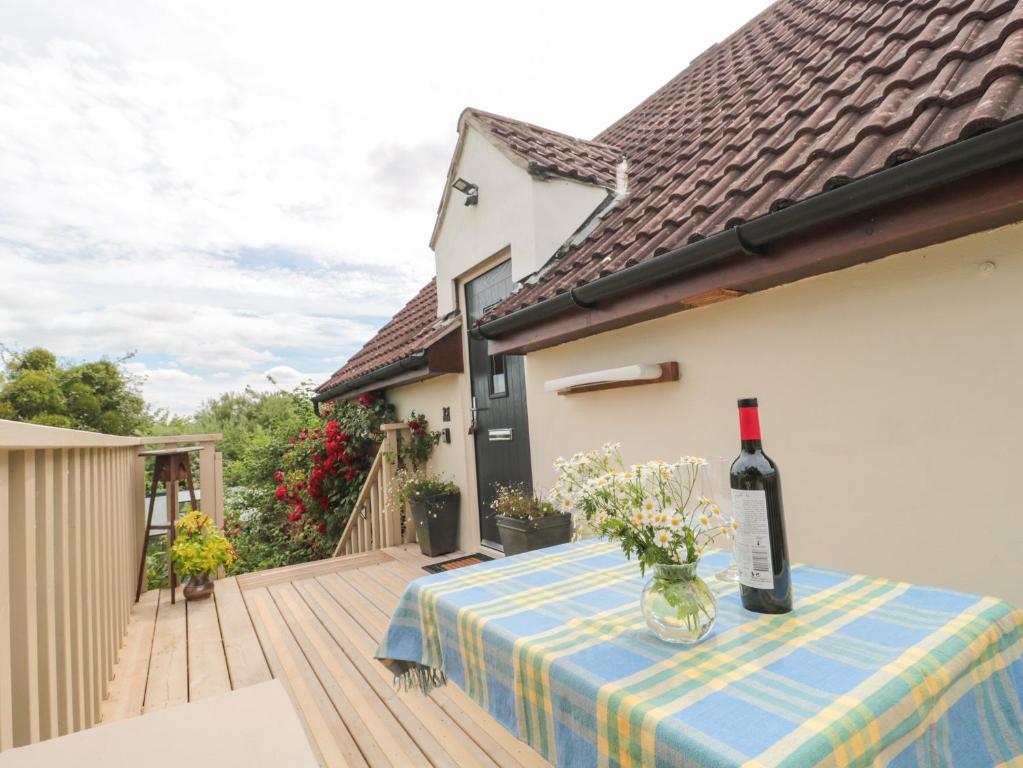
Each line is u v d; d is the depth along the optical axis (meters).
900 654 0.98
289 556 8.13
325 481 7.14
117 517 3.32
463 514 5.26
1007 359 1.74
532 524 3.48
